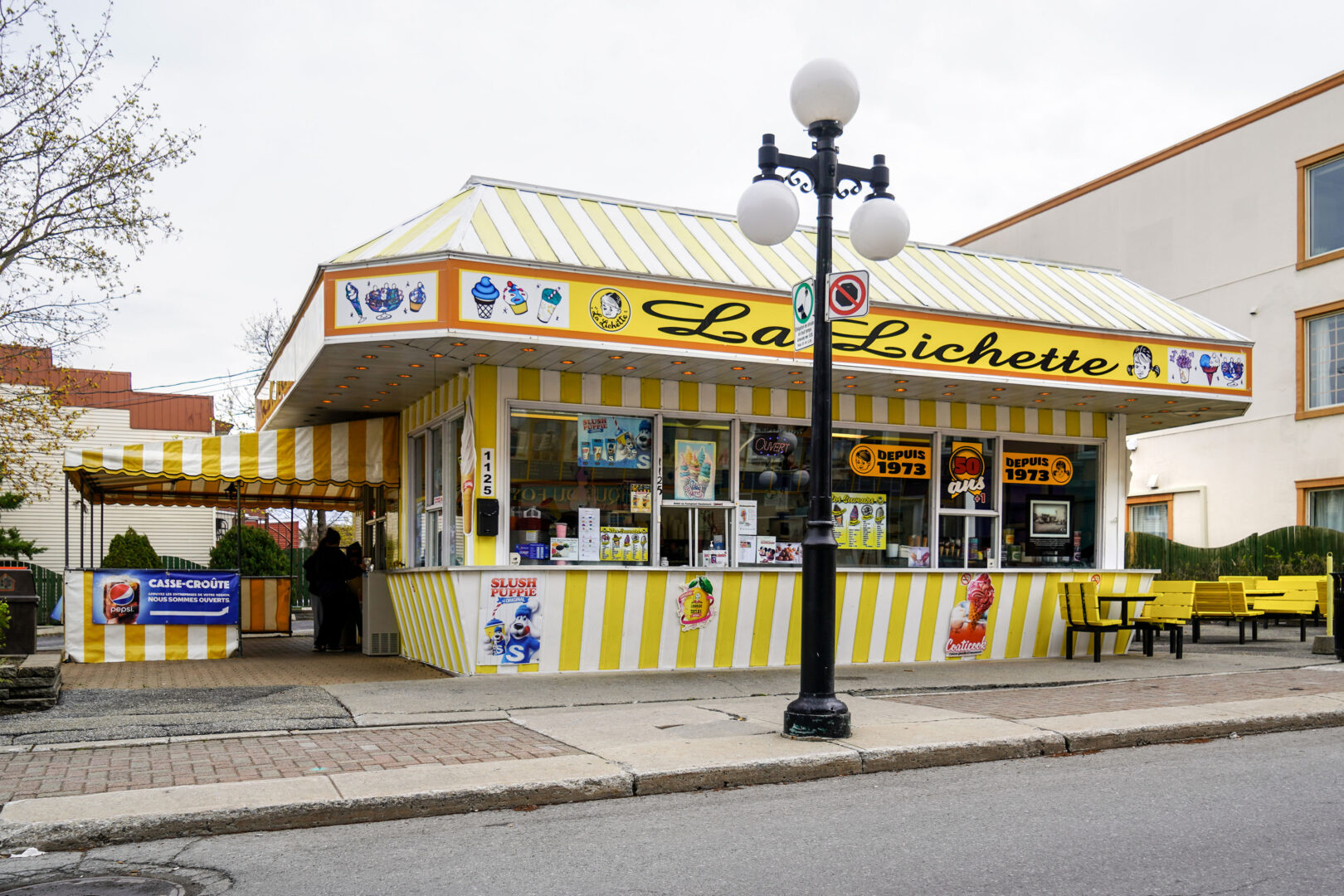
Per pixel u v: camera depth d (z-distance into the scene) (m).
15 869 5.14
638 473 11.88
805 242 12.88
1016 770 7.35
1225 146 24.16
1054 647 13.77
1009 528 13.84
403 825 5.91
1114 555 14.32
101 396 31.55
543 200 11.70
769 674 11.41
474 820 6.04
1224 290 23.98
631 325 10.21
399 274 9.71
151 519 32.31
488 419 11.09
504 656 11.01
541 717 8.78
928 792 6.66
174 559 28.64
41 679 9.28
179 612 13.65
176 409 32.66
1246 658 13.60
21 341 19.58
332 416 14.88
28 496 27.34
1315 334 22.31
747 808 6.28
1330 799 6.39
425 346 10.07
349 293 9.81
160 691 10.32
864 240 8.11
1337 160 21.92
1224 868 5.03
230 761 7.08
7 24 17.94
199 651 13.68
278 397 14.33
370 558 17.09
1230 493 23.92
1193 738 8.52
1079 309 13.31
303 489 18.48
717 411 12.20
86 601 13.35
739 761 7.01
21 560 29.17
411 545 13.92
